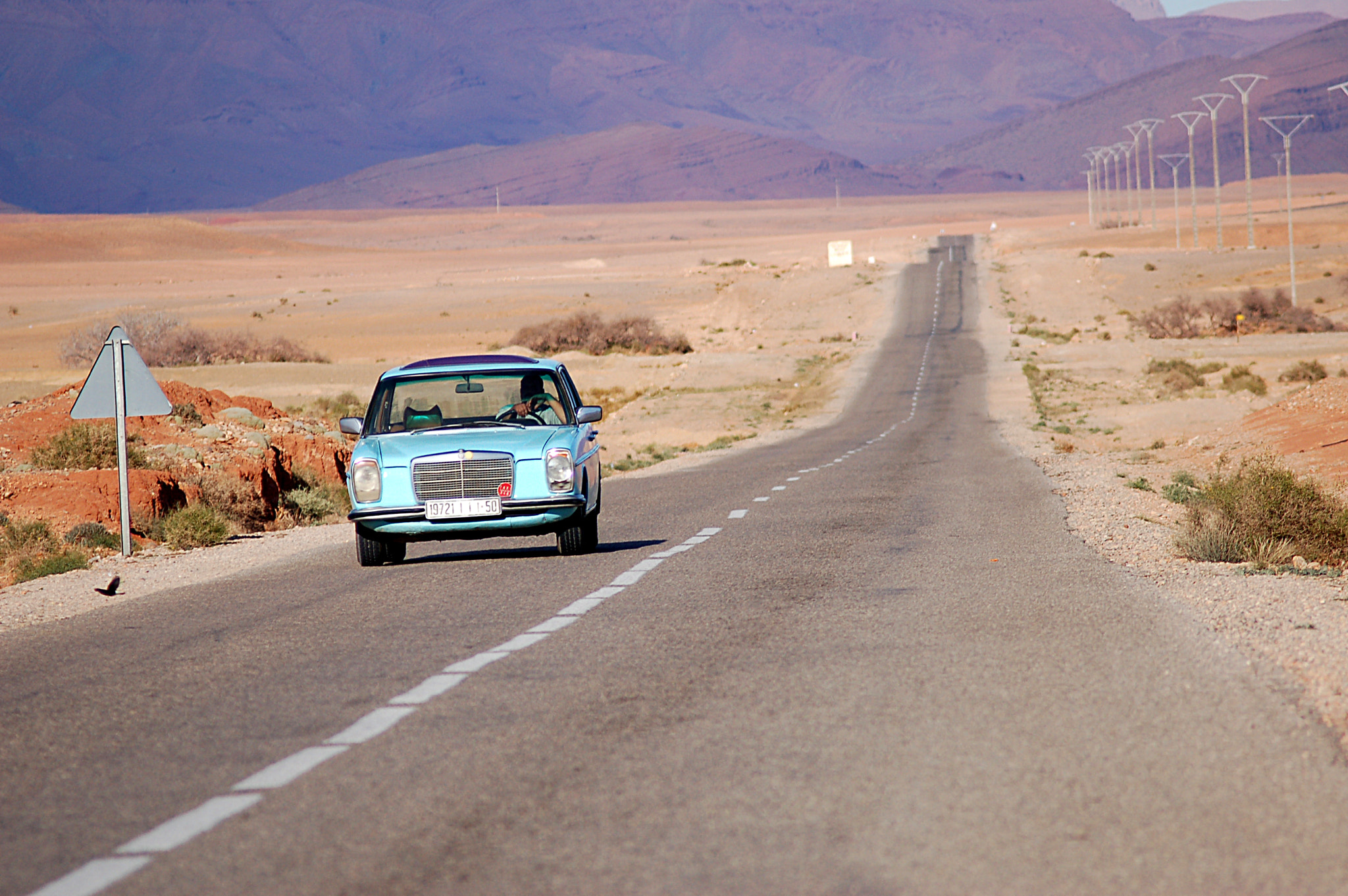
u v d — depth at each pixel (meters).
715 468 122.62
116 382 69.19
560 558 54.19
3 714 28.77
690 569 48.50
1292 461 100.00
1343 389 138.12
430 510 51.91
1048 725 24.12
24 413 104.50
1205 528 51.22
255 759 23.66
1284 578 43.72
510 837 18.73
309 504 98.31
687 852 17.83
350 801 20.77
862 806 19.62
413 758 23.27
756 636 34.19
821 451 144.00
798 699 26.88
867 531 60.75
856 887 16.36
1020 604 38.22
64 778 23.05
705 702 26.86
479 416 55.97
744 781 21.12
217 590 50.75
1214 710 24.80
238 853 18.41
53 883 17.47
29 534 71.25
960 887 16.31
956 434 167.12
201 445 102.19
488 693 28.42
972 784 20.59
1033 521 62.81
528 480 52.03
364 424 55.69
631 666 30.84
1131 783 20.48
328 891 16.81
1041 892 16.12
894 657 30.88
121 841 19.22
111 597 52.38
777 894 16.20
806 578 45.25
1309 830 18.16
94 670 33.88
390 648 34.53
